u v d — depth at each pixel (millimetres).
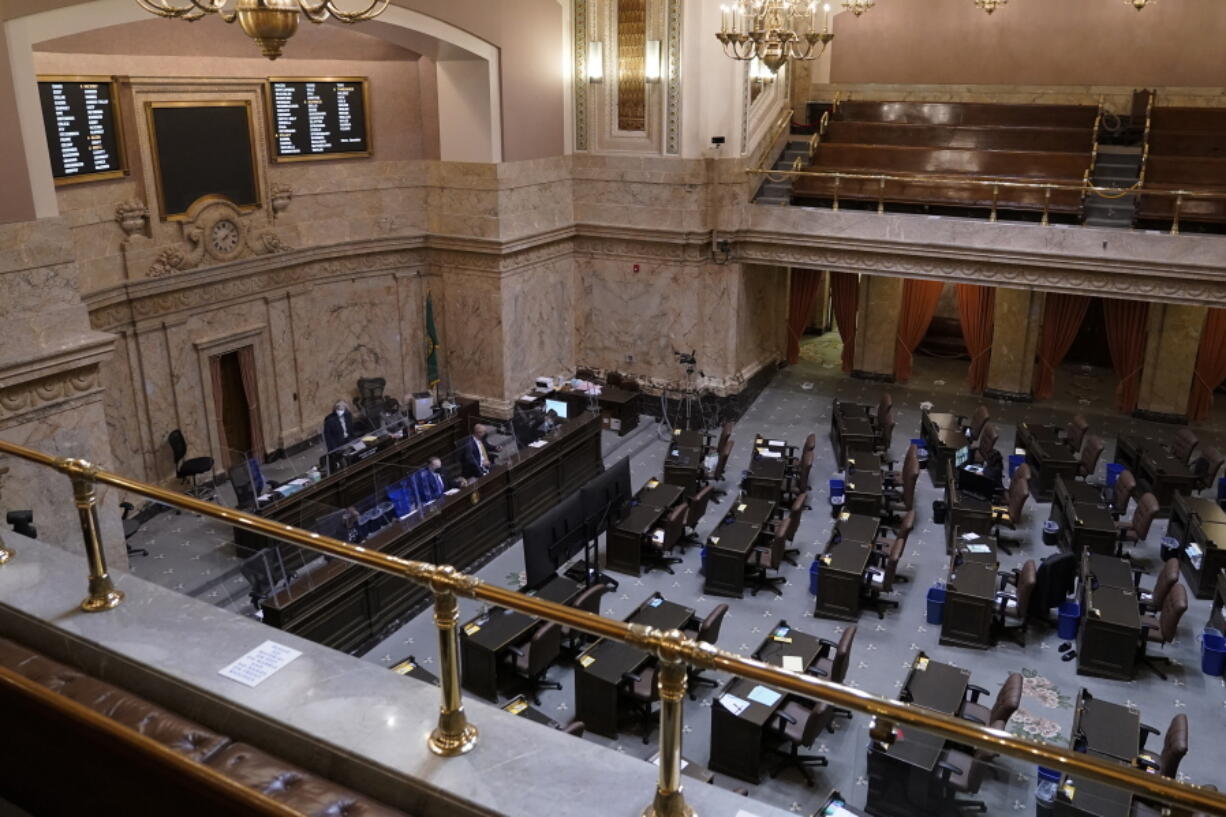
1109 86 18172
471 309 16984
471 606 10102
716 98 16219
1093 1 17844
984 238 15039
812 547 13023
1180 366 17531
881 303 19812
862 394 19312
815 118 19531
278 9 4641
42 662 3887
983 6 17234
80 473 4113
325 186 15688
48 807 3807
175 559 7570
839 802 3934
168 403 13883
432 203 16688
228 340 14586
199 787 3135
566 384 17219
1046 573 10852
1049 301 18031
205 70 13672
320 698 3584
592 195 17516
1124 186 15680
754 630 11117
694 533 13391
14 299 9406
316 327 16125
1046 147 16844
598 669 9062
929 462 15477
